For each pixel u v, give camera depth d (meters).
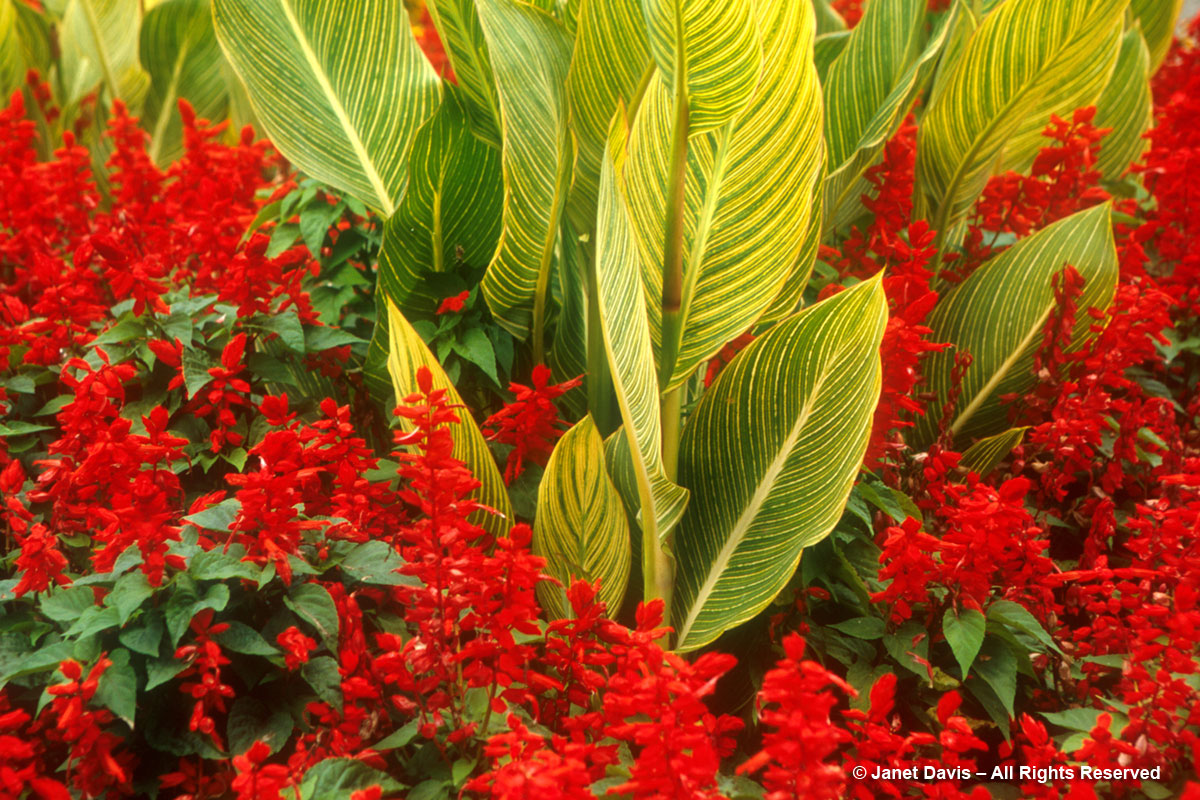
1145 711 1.36
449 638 1.38
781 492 1.53
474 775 1.39
